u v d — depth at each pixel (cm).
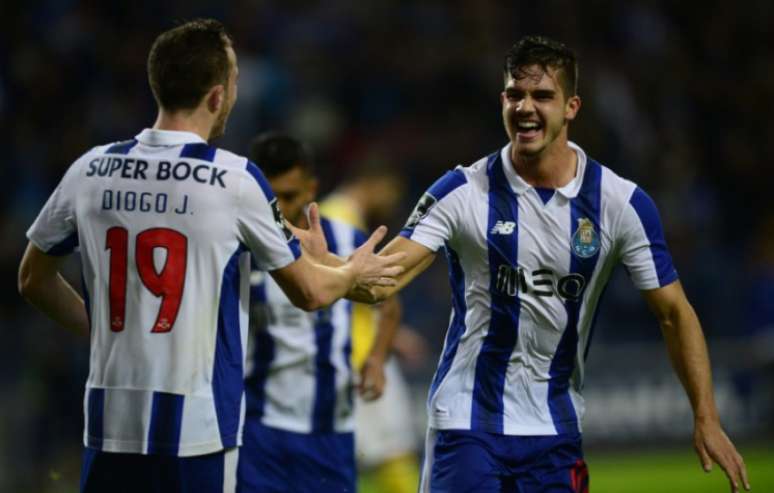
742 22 5844
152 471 1428
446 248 1691
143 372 1420
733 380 4319
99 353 1446
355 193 2753
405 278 1639
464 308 1670
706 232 5122
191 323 1420
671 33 5734
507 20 5359
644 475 3738
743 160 5500
